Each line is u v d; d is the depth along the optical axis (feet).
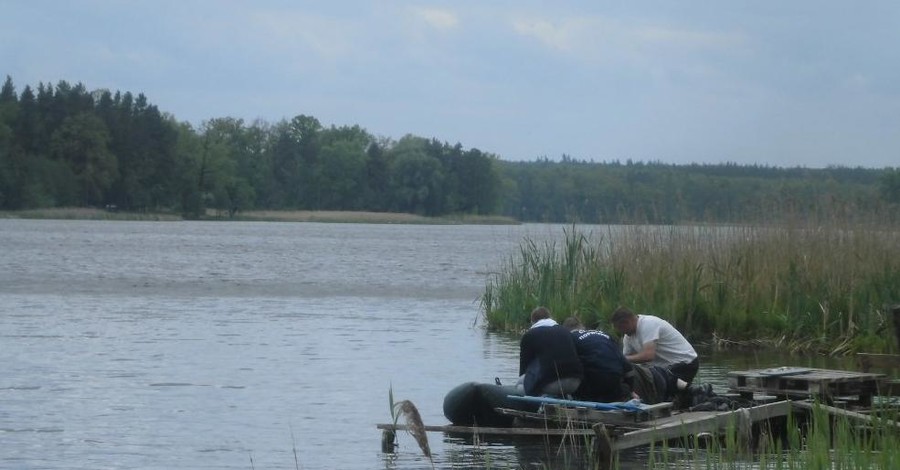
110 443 76.69
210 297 194.49
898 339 85.56
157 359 115.96
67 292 197.88
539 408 80.53
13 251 329.11
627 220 146.51
